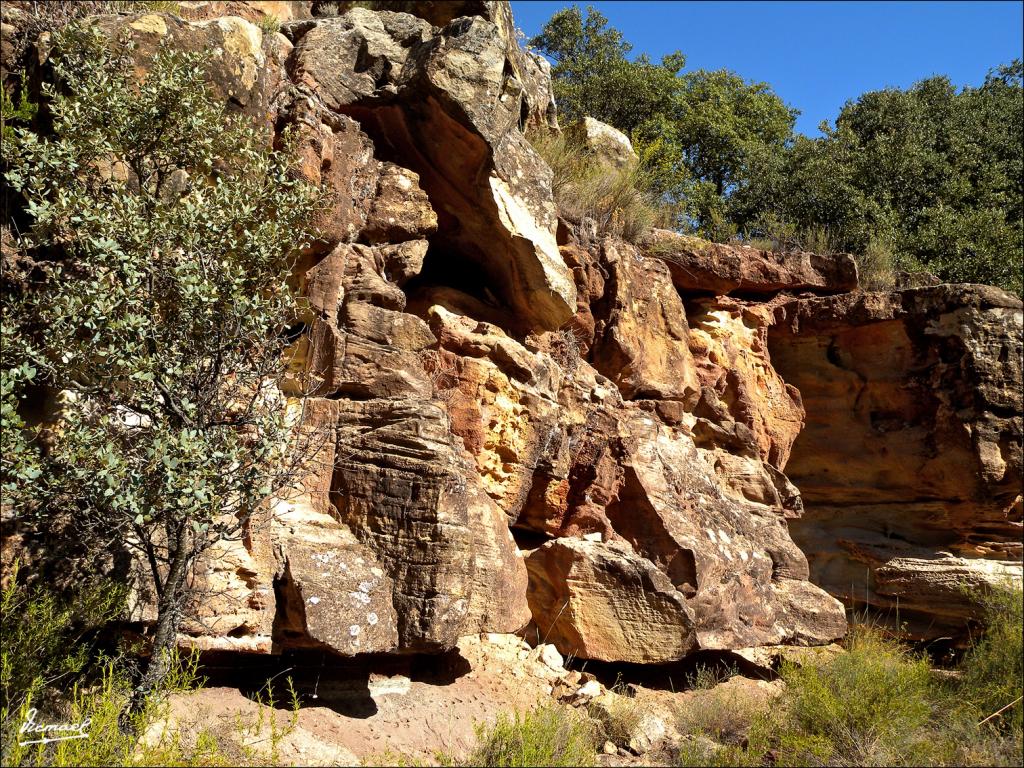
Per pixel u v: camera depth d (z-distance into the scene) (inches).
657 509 317.4
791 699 281.3
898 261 569.6
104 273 194.7
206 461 182.7
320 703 224.5
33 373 173.3
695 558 308.5
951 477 385.7
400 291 276.4
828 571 411.8
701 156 734.5
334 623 209.5
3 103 233.1
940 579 370.6
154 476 183.3
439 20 406.6
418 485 232.7
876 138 668.7
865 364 417.1
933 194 646.5
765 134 768.9
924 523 404.2
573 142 463.2
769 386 416.5
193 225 201.5
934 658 386.9
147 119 212.4
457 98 290.8
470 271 337.1
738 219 645.9
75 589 194.4
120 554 202.2
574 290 328.8
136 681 194.1
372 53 308.0
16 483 177.0
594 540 307.3
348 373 252.7
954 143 687.7
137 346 185.6
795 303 426.0
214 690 210.8
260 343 212.1
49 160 194.9
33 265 219.6
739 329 417.4
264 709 208.4
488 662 274.7
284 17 387.5
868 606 398.6
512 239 309.1
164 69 218.7
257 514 214.4
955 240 596.7
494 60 300.7
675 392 375.9
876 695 271.9
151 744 176.9
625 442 330.3
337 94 297.6
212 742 172.2
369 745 211.6
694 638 281.1
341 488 238.5
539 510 309.4
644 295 375.2
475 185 306.2
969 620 370.3
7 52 252.5
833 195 609.9
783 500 390.6
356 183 290.0
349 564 223.0
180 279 193.0
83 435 177.3
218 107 228.4
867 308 407.2
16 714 172.1
